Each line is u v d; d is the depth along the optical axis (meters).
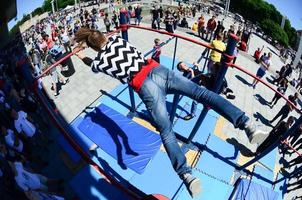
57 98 10.49
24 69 5.54
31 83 5.13
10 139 7.12
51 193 6.52
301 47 17.42
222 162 8.62
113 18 18.56
